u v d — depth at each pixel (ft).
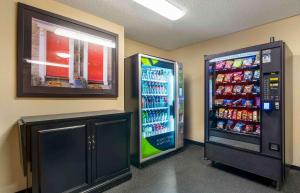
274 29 9.44
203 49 12.82
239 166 8.20
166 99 11.30
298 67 8.68
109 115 7.28
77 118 6.28
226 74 9.61
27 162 5.52
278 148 7.05
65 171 5.99
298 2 7.48
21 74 6.35
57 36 7.23
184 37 11.99
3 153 6.15
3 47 6.10
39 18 6.77
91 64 8.30
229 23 9.70
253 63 8.17
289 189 7.06
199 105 13.09
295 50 8.75
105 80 8.86
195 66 13.35
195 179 7.98
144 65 9.52
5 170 6.19
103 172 7.06
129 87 9.85
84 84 8.05
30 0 6.67
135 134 9.38
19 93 6.31
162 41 12.90
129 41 12.46
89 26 8.25
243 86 8.91
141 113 9.25
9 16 6.22
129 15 8.77
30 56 6.55
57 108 7.32
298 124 8.68
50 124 5.67
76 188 6.24
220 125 9.55
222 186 7.36
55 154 5.77
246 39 10.57
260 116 7.59
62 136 5.93
